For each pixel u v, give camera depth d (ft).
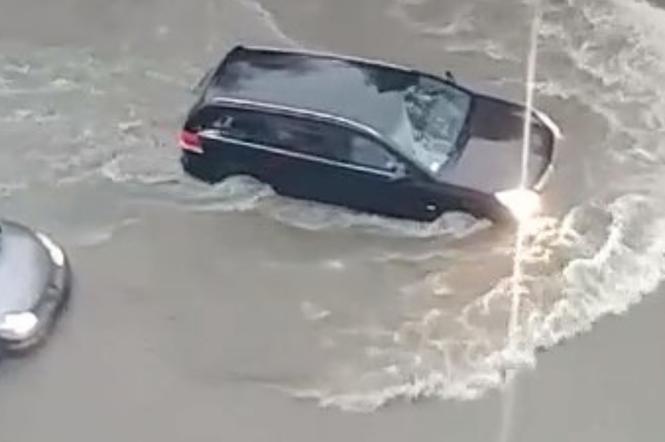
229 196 65.62
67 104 70.18
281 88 64.08
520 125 64.80
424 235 63.77
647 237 63.67
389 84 64.85
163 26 74.59
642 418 56.29
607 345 59.11
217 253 63.26
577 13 75.36
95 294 61.31
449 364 58.49
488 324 60.13
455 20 75.00
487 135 63.98
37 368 58.34
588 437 55.62
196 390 57.52
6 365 58.39
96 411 56.59
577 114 69.56
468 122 64.34
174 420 56.29
